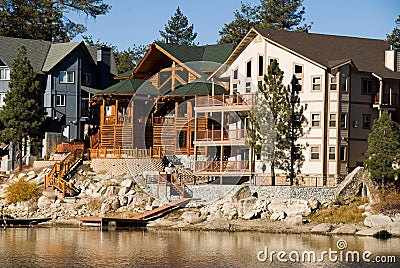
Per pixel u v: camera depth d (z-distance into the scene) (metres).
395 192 79.31
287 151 89.12
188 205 82.38
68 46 111.44
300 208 79.31
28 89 96.44
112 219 78.50
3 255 62.34
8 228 78.12
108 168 89.81
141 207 83.12
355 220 77.19
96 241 69.69
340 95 88.94
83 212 82.88
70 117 109.31
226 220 77.88
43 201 84.12
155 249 65.38
